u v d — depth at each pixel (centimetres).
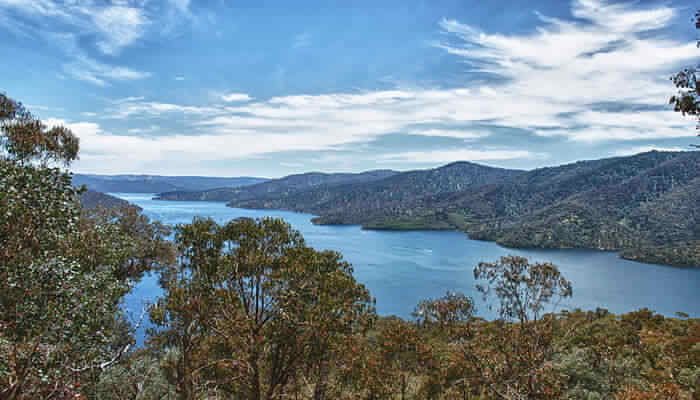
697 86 659
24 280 863
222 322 1341
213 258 1383
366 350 1523
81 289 940
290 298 1283
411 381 1769
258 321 1342
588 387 1809
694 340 2327
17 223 941
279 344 1292
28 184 1010
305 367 1385
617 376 1872
